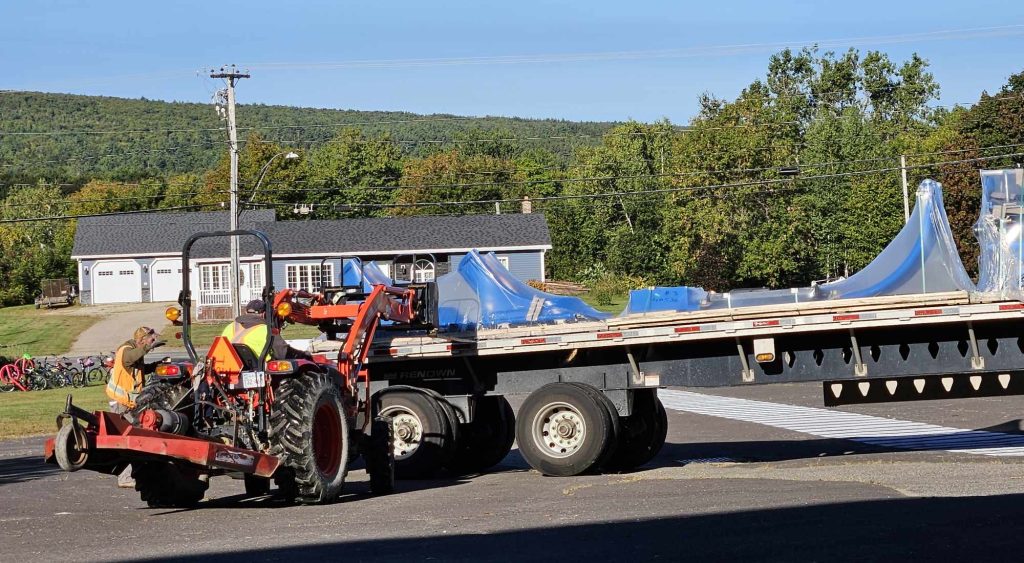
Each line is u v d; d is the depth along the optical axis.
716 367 13.88
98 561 8.13
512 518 9.73
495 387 14.62
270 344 10.92
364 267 15.55
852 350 13.45
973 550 7.73
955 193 59.66
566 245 84.31
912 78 100.94
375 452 12.28
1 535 9.61
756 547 8.04
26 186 121.94
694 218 62.34
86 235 75.75
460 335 14.47
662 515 9.57
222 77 43.22
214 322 62.28
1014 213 12.80
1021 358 12.99
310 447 10.73
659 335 13.61
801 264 62.12
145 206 103.62
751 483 11.48
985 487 10.57
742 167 61.91
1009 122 63.50
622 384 14.16
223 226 76.00
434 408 14.16
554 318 14.78
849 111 64.25
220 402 11.04
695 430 19.81
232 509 11.04
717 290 63.25
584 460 13.47
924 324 12.98
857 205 60.56
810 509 9.57
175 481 11.16
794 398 25.64
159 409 10.68
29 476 15.19
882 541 8.11
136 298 74.56
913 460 13.53
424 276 65.75
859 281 13.57
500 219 68.69
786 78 103.25
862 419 20.09
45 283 75.25
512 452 18.03
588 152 99.44
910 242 13.48
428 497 11.69
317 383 11.05
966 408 21.31
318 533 9.20
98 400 31.36
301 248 65.75
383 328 14.39
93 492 12.98
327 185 97.75
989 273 12.87
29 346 56.03
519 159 110.88
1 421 25.61
